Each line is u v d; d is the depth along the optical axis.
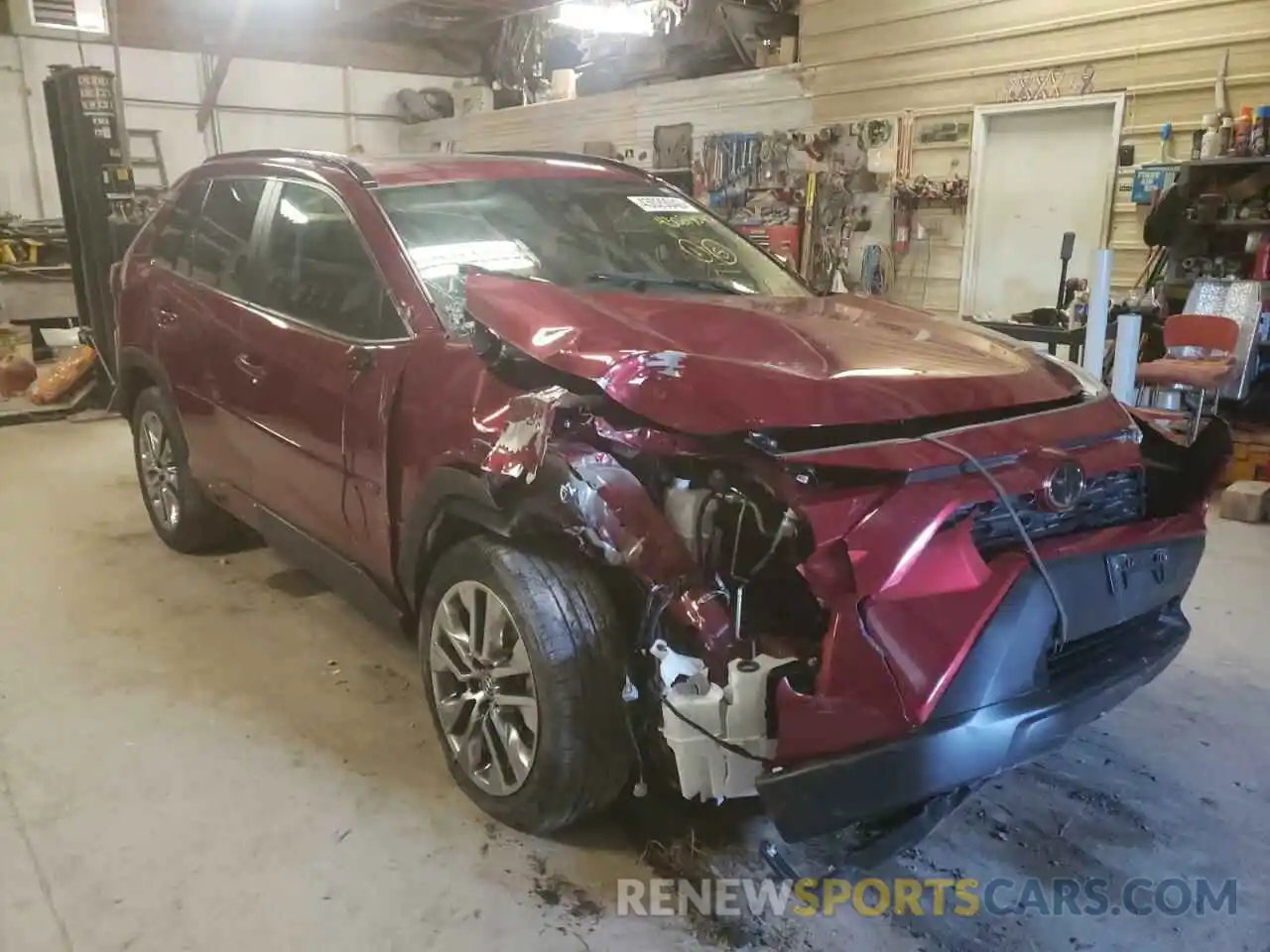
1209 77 6.61
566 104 11.90
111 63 12.70
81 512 4.96
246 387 3.25
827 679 1.84
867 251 8.73
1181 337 5.76
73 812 2.48
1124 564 2.17
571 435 2.04
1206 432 2.49
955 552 1.91
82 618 3.66
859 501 1.87
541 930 2.10
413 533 2.52
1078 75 7.26
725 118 9.98
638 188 3.52
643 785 2.27
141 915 2.12
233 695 3.09
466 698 2.46
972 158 8.00
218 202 3.70
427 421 2.42
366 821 2.46
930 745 1.84
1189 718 3.01
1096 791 2.63
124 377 4.23
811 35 9.01
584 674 2.15
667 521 1.98
